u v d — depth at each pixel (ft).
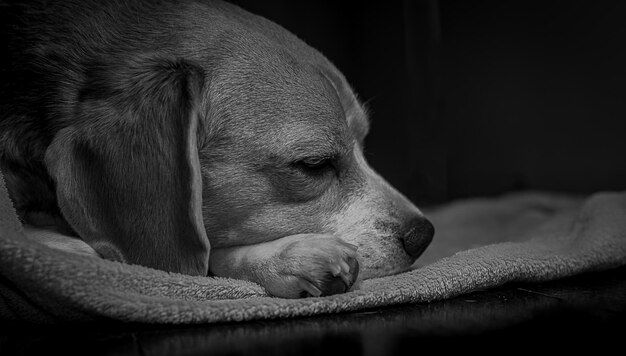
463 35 5.07
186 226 2.43
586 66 4.53
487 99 4.96
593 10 4.48
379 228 2.68
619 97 4.40
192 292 2.29
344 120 2.67
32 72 2.56
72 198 2.42
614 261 2.73
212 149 2.60
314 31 5.47
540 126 4.74
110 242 2.43
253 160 2.59
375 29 5.50
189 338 2.11
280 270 2.40
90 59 2.58
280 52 2.68
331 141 2.62
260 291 2.38
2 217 2.27
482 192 4.98
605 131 4.46
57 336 2.13
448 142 5.14
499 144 4.91
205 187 2.60
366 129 2.87
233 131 2.58
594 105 4.50
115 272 2.20
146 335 2.13
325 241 2.42
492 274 2.50
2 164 2.54
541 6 4.71
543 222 3.79
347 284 2.37
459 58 5.09
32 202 2.55
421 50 5.09
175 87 2.51
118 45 2.61
